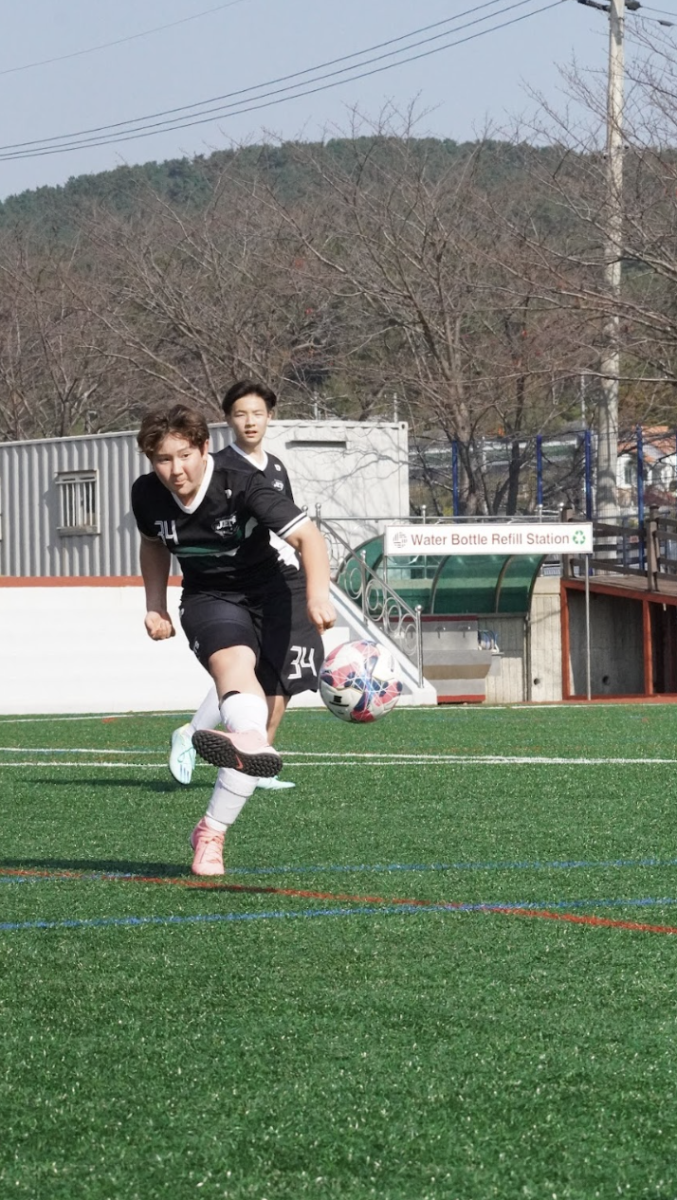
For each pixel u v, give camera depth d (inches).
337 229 3922.2
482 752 1138.0
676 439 3634.4
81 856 633.0
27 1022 362.3
